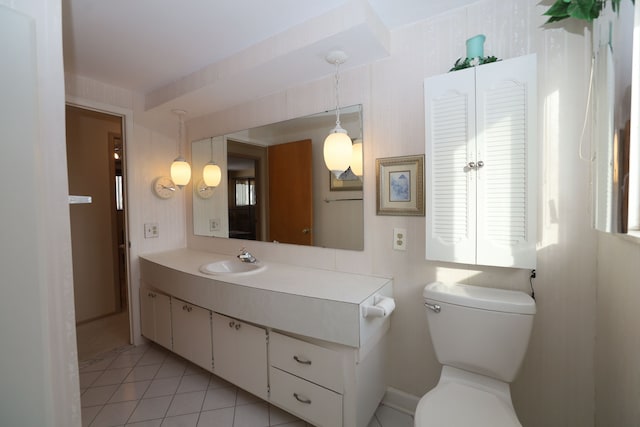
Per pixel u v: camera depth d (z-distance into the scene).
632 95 0.79
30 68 0.62
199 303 1.84
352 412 1.34
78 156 2.88
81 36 1.63
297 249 2.03
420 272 1.59
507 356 1.19
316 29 1.47
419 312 1.60
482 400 1.14
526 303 1.18
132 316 2.47
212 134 2.54
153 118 2.55
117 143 3.39
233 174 2.38
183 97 2.19
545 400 1.32
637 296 0.88
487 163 1.25
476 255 1.29
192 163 2.73
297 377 1.48
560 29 1.24
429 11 1.47
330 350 1.38
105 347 2.45
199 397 1.80
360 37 1.45
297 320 1.42
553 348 1.29
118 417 1.63
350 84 1.77
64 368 0.69
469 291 1.34
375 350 1.52
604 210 0.93
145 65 1.98
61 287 0.68
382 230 1.69
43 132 0.65
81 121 2.90
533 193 1.17
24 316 0.61
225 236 2.48
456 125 1.31
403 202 1.62
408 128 1.60
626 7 0.78
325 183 1.89
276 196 2.13
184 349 2.04
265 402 1.75
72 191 2.86
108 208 3.12
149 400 1.77
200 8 1.41
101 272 3.07
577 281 1.24
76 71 2.06
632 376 0.90
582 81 1.20
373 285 1.56
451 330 1.30
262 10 1.43
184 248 2.79
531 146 1.17
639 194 0.82
